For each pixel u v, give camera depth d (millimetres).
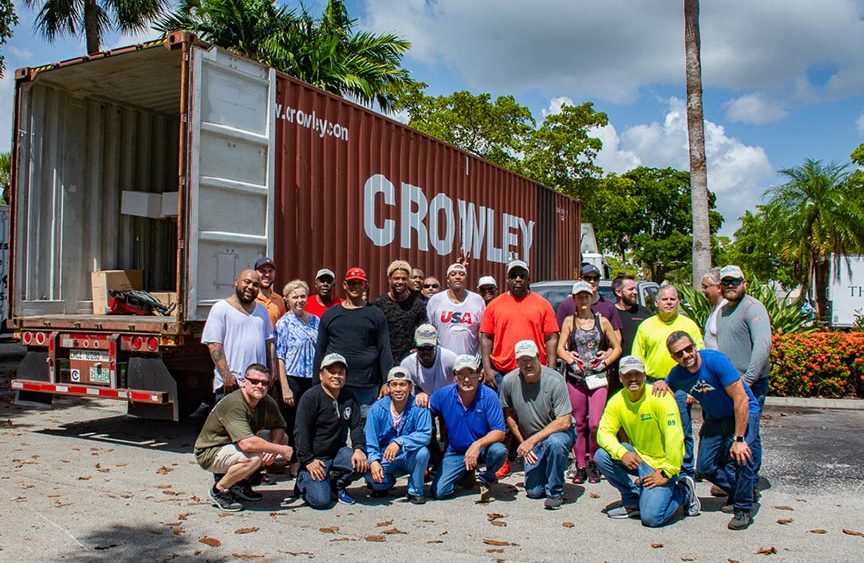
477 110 27219
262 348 5777
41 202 7363
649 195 50750
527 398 5316
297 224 7215
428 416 5281
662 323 5824
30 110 7266
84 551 4039
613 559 4027
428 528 4578
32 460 6137
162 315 7445
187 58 6086
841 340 10172
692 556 4082
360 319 5684
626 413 4805
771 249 26500
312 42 17375
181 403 6707
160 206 8109
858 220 24188
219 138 6348
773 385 10250
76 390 6648
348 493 5320
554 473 5086
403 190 8891
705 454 4875
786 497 5387
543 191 13344
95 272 7785
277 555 4027
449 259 9914
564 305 6352
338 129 7801
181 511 4828
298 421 5059
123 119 8234
